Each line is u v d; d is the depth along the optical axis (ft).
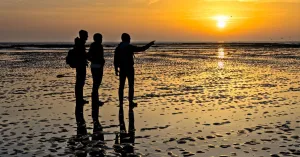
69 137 25.64
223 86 54.49
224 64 109.60
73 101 41.29
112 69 90.89
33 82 60.75
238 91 48.88
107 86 55.62
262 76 70.44
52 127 28.76
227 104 38.83
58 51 236.22
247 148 22.35
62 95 45.98
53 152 21.85
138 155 21.20
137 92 48.32
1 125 29.25
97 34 36.50
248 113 33.81
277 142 23.61
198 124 29.50
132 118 32.17
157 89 51.21
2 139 24.85
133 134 26.50
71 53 36.01
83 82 36.58
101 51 36.52
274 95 45.09
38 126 29.04
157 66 101.40
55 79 65.92
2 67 96.73
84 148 22.79
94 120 31.45
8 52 216.95
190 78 67.15
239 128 27.89
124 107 37.70
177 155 21.08
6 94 46.68
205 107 37.14
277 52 215.92
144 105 38.58
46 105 38.65
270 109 35.73
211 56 170.71
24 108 36.86
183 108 36.68
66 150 22.33
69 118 32.24
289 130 26.91
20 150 22.18
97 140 24.86
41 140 24.71
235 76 70.85
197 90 49.98
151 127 28.66
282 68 91.15
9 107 37.37
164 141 24.35
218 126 28.66
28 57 155.22
